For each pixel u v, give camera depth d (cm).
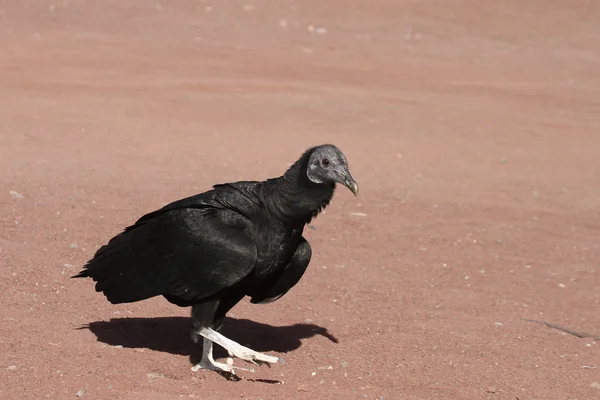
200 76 2591
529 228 1591
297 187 859
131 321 1012
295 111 2319
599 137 2345
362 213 1564
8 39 2864
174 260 868
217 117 2211
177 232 871
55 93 2292
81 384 827
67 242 1234
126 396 810
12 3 3166
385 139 2175
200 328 877
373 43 3166
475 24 3362
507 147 2203
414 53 3103
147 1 3331
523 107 2566
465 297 1202
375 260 1323
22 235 1237
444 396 887
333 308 1117
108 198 1483
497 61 3092
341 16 3347
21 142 1844
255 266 866
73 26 3067
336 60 2950
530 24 3384
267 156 1914
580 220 1677
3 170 1602
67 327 969
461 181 1878
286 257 881
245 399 833
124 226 1328
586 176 2005
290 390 865
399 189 1761
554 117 2494
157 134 2020
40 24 3053
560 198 1817
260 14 3325
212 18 3262
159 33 3081
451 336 1051
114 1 3278
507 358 1000
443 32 3284
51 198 1441
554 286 1289
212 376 880
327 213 1538
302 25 3266
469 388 909
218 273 845
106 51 2811
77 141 1894
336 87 2594
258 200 873
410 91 2636
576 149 2228
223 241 851
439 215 1612
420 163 1995
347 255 1330
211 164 1806
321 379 903
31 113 2088
